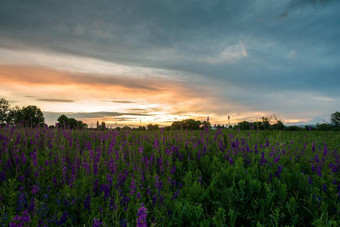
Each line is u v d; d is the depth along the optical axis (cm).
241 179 391
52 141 613
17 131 723
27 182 386
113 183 368
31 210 268
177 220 289
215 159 536
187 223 295
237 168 433
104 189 352
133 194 332
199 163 573
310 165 514
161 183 365
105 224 249
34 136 702
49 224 269
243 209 334
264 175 420
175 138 852
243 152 588
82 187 339
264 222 298
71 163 479
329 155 562
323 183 376
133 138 848
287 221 306
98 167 433
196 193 362
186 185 401
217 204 337
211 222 295
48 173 407
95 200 317
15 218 178
